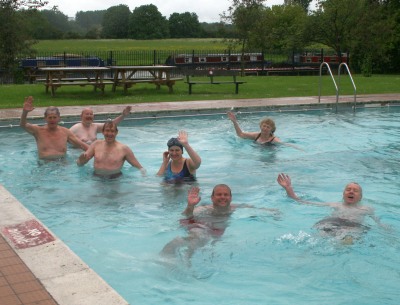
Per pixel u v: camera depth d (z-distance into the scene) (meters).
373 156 9.69
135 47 58.00
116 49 53.84
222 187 6.18
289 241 5.39
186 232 5.62
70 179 7.73
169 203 6.67
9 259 4.05
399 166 8.92
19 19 26.50
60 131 9.02
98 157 7.95
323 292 4.35
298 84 22.70
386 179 8.09
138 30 85.31
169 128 12.35
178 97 17.17
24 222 4.88
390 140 11.21
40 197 6.90
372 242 5.38
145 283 4.47
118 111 13.60
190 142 10.72
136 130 12.05
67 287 3.58
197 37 89.00
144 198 6.88
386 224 5.92
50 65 27.05
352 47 35.09
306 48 44.88
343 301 4.20
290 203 6.71
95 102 15.60
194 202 5.89
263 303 4.15
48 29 79.69
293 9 47.00
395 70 36.22
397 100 16.41
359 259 4.98
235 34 32.25
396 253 5.12
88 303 3.36
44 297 3.45
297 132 12.02
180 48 55.50
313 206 6.59
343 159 9.40
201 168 8.62
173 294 4.28
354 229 5.69
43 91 18.89
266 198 6.95
